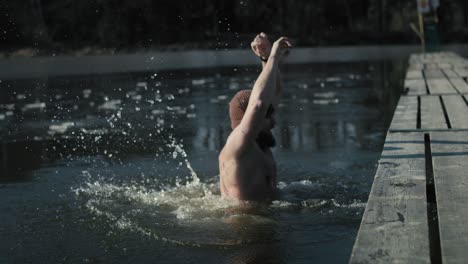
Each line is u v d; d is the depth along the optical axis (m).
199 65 23.33
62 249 3.27
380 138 6.70
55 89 15.20
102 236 3.47
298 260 2.93
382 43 35.41
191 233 3.44
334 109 9.80
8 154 6.38
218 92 13.68
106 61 22.89
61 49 24.69
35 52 23.72
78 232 3.57
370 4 39.66
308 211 3.80
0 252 3.24
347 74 18.14
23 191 4.65
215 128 7.98
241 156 3.94
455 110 6.20
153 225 3.64
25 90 15.15
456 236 2.29
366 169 5.03
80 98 13.08
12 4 24.80
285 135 7.15
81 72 19.92
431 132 4.81
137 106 11.16
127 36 25.44
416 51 29.75
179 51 25.91
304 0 36.38
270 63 3.74
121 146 6.72
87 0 25.55
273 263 2.90
